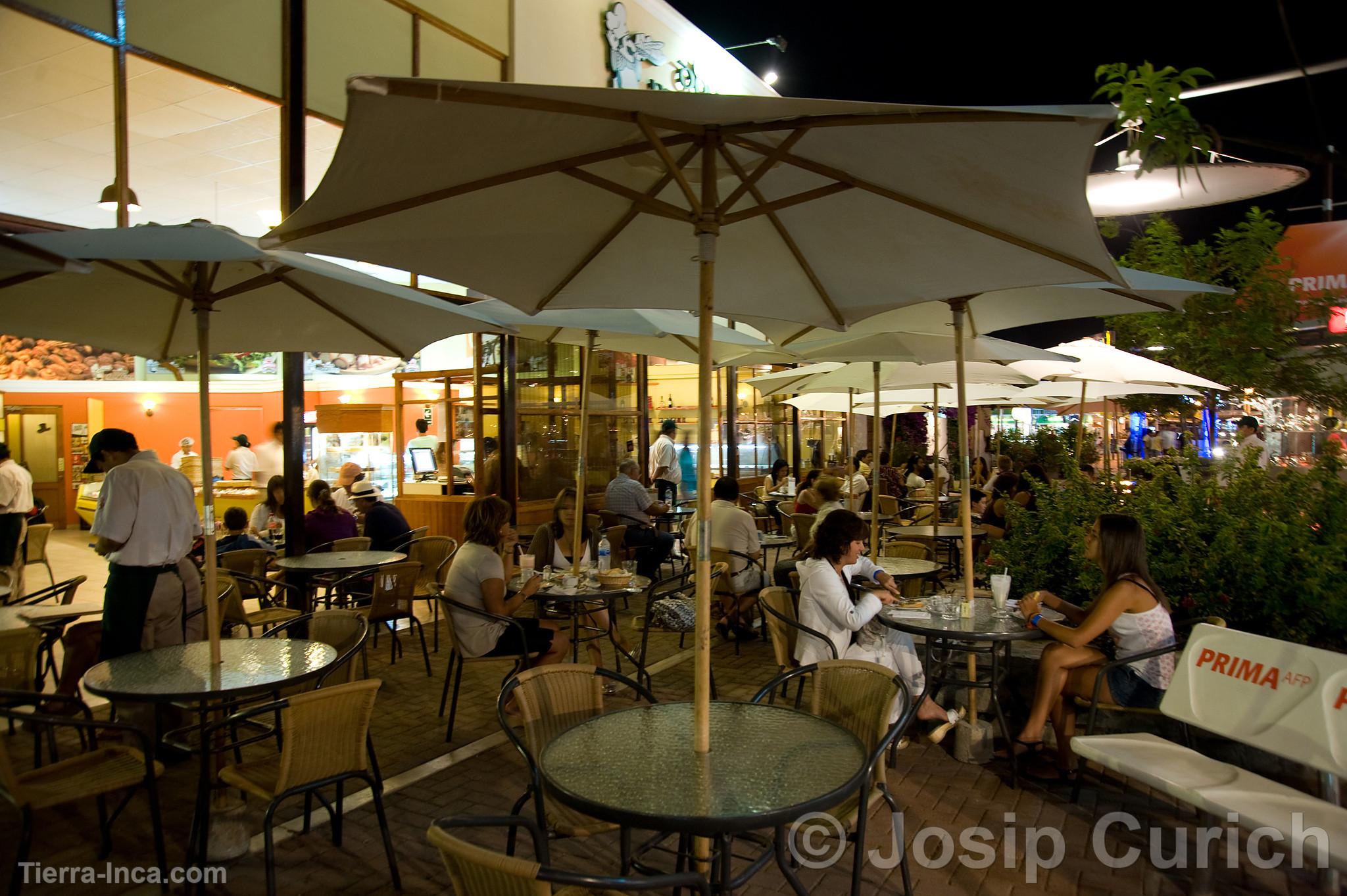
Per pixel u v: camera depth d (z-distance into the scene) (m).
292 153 7.38
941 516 12.34
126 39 6.30
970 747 4.85
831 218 3.44
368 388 16.81
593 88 2.24
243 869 3.65
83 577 5.82
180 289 3.94
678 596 6.61
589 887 2.00
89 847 3.86
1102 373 6.97
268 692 3.51
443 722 5.57
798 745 2.93
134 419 18.59
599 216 3.48
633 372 13.65
